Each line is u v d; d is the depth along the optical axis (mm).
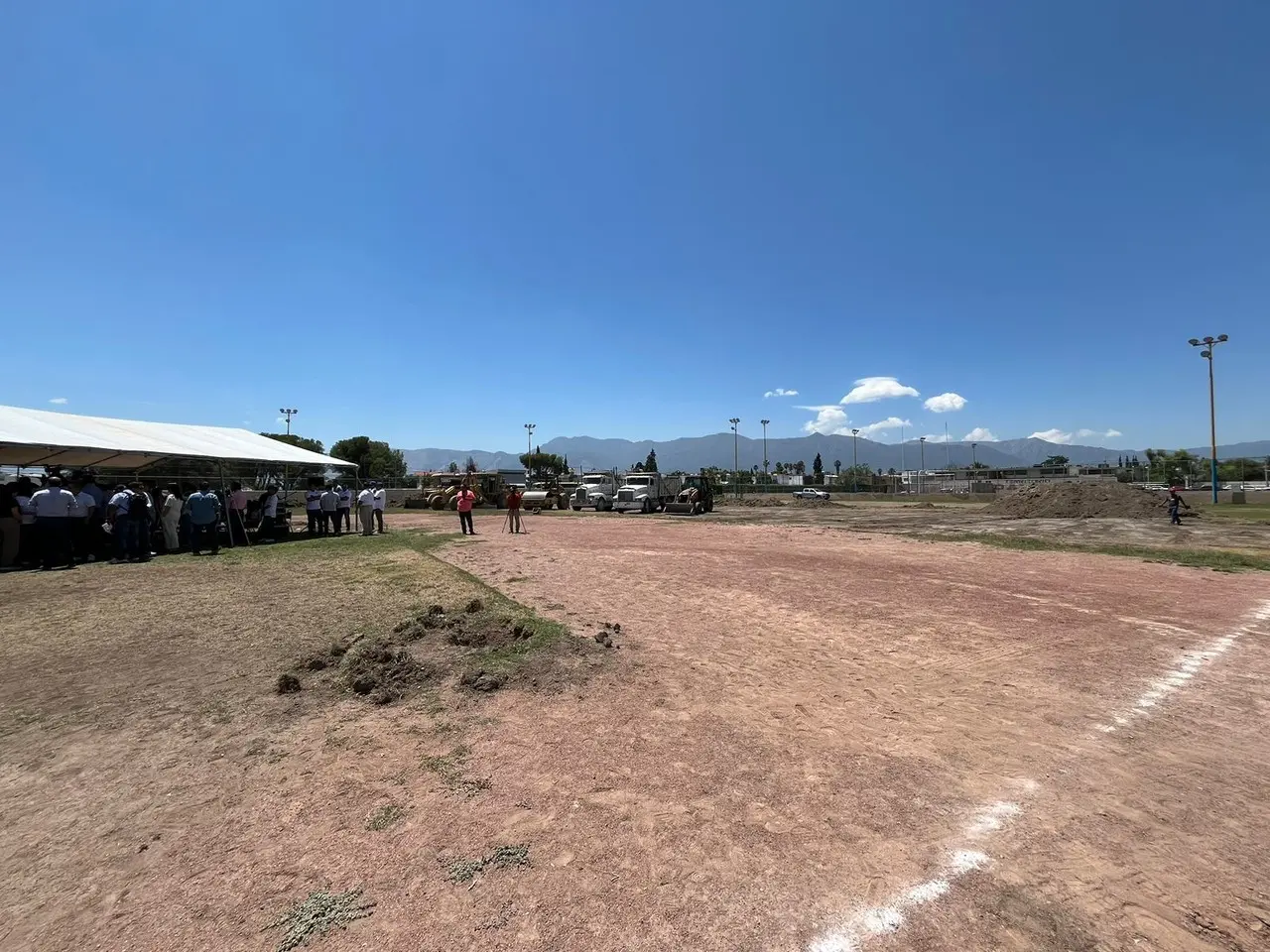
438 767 4160
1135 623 8383
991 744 4539
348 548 16875
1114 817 3520
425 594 9750
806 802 3674
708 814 3539
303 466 24844
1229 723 4949
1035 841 3270
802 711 5184
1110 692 5672
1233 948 2486
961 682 5957
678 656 6715
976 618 8656
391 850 3217
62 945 2580
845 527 26500
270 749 4488
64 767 4254
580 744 4520
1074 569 13320
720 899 2791
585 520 31781
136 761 4328
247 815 3592
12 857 3238
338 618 8430
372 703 5363
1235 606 9469
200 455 18547
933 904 2750
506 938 2562
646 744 4520
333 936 2590
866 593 10469
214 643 7348
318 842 3301
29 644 7363
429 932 2604
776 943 2516
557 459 99000
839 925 2617
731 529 25281
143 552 15016
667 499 41000
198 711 5230
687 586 11039
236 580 11758
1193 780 3979
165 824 3520
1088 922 2639
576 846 3229
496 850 3199
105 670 6348
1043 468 88062
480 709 5195
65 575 12547
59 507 13547
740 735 4684
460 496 22172
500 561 14180
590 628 7879
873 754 4359
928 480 91312
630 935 2570
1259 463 64750
